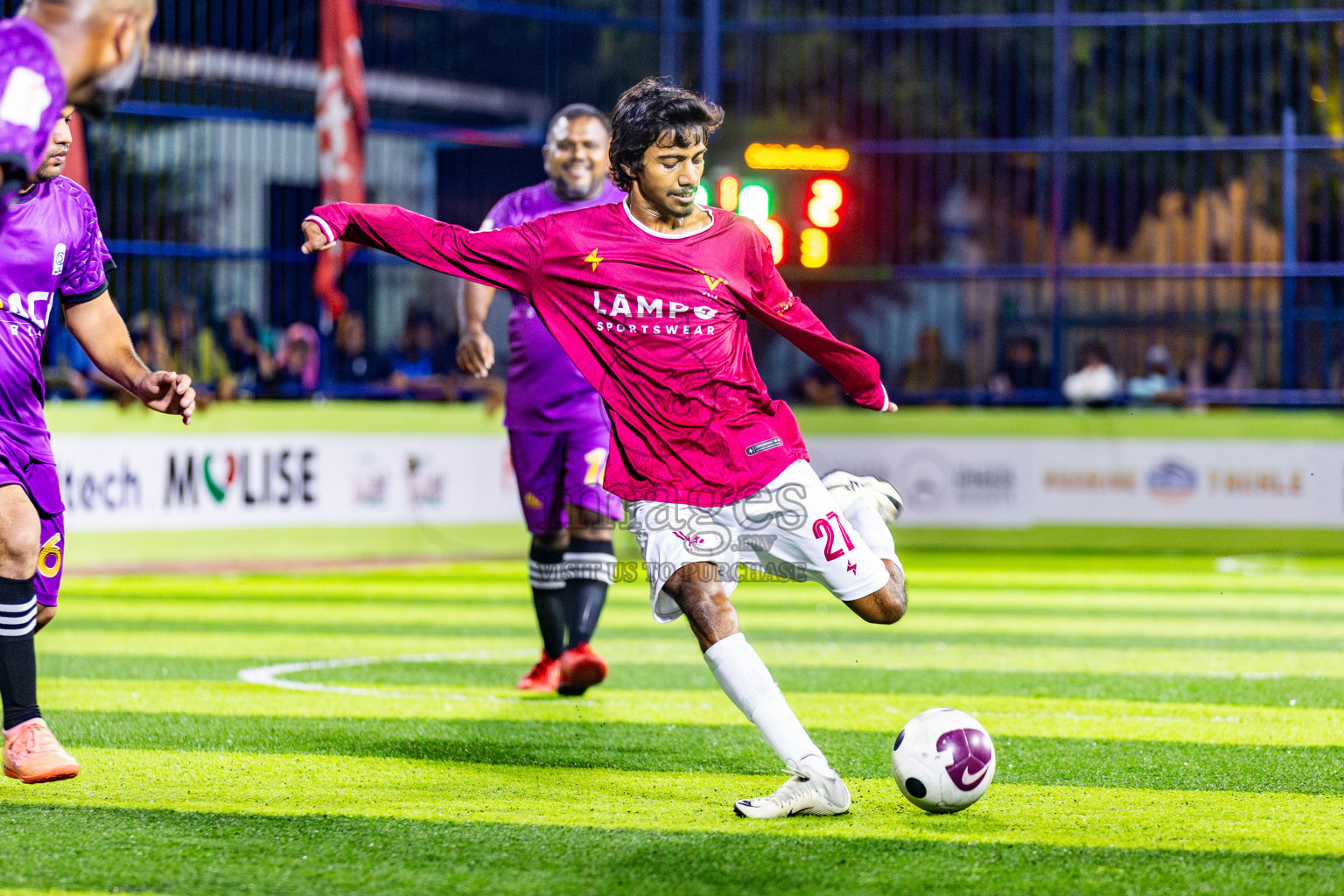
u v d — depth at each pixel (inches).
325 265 1437.0
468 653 804.0
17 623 448.8
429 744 538.9
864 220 1818.4
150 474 1277.1
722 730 571.2
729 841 394.0
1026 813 430.6
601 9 1870.1
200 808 431.8
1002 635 892.6
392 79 1673.2
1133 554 1498.5
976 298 1838.1
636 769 495.8
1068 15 1576.0
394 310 1608.0
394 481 1412.4
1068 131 1934.1
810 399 1642.5
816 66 1894.7
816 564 421.7
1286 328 1588.3
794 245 1480.1
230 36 1438.2
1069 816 426.3
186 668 735.1
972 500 1555.1
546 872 362.9
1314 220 1845.5
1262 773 493.7
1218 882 357.1
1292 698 661.3
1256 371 1708.9
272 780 472.7
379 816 424.2
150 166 1428.4
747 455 418.9
